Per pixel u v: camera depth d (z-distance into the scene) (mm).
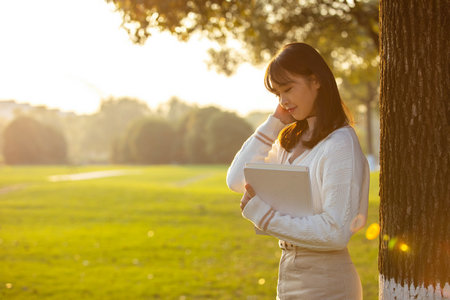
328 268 1908
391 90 1893
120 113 168000
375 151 48438
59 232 13664
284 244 2035
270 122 2348
